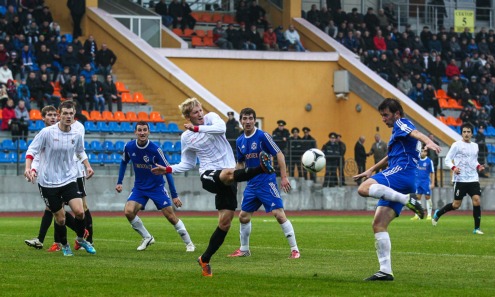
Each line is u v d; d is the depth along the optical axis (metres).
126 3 83.44
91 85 70.44
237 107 79.81
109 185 63.41
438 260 26.73
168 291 19.45
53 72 71.75
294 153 68.06
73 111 27.09
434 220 45.31
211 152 24.86
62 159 27.27
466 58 88.69
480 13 96.94
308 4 91.06
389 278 21.58
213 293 19.17
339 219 54.84
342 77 81.19
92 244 31.12
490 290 19.91
